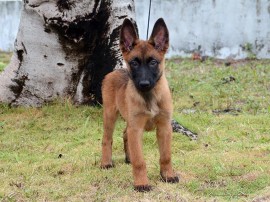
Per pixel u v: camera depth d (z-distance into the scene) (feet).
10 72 10.59
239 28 15.15
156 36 6.93
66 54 10.38
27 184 7.07
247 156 7.87
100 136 9.04
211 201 6.41
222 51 15.38
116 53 10.29
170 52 15.93
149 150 8.35
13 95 10.57
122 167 7.64
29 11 10.30
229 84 12.24
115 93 7.50
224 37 15.33
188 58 15.64
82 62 10.43
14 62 10.59
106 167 7.64
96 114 10.09
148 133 8.98
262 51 15.07
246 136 8.85
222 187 6.86
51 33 10.28
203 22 15.49
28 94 10.53
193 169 7.41
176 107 10.60
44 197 6.65
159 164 7.43
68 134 9.15
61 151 8.46
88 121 9.70
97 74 10.43
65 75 10.47
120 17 10.32
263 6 14.89
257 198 6.39
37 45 10.36
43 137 9.09
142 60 6.79
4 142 8.84
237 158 7.76
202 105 10.69
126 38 6.97
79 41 10.28
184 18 15.67
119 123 9.54
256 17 14.99
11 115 10.07
